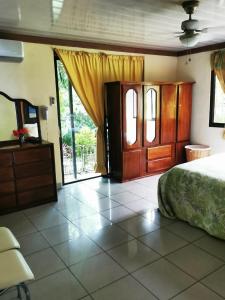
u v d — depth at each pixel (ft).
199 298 5.84
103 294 6.05
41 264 7.19
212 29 11.18
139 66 14.99
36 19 9.32
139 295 5.98
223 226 7.97
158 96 14.39
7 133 11.21
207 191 8.45
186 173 9.23
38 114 12.02
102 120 14.20
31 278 4.71
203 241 8.20
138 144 14.21
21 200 10.73
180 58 16.53
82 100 13.32
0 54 10.30
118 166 14.19
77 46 12.73
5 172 10.14
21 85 11.59
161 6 8.32
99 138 14.33
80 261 7.30
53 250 7.86
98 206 11.09
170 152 15.66
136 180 14.47
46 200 11.42
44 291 6.18
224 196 7.95
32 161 10.72
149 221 9.64
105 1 7.80
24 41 11.39
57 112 12.84
